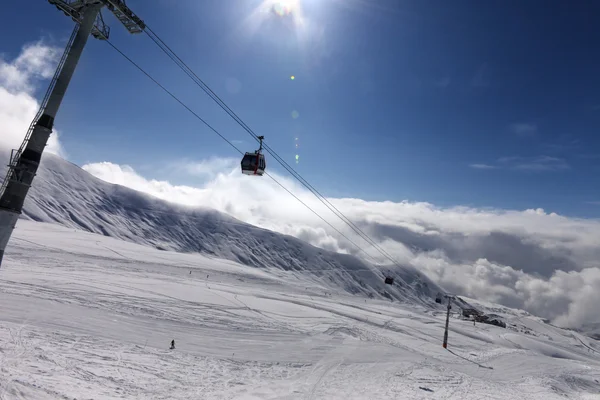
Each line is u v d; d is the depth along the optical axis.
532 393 29.58
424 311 184.12
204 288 69.50
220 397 15.95
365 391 21.58
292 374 24.58
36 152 14.08
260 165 26.98
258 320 48.97
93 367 16.30
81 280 51.22
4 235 13.31
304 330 48.34
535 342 108.19
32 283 42.16
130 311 37.69
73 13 15.33
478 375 39.84
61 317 27.56
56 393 11.24
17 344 17.23
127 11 16.25
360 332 55.69
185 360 22.97
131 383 15.17
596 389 44.66
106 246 144.38
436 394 23.34
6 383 11.04
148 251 163.88
